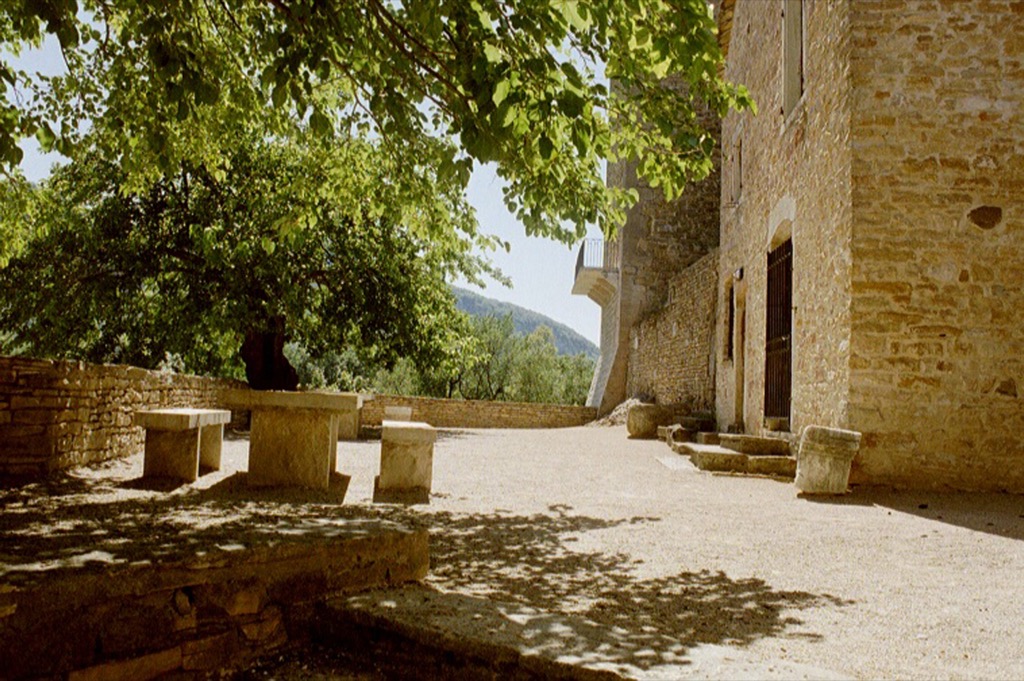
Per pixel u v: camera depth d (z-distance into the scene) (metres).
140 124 5.85
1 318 14.01
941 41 7.24
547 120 3.38
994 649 2.86
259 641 2.94
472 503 6.17
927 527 5.34
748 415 12.26
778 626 3.11
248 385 14.81
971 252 7.07
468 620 2.88
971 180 7.12
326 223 13.52
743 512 5.97
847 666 2.66
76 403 6.73
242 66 6.05
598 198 5.41
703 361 16.38
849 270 7.23
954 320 7.05
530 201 5.20
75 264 13.52
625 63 4.06
